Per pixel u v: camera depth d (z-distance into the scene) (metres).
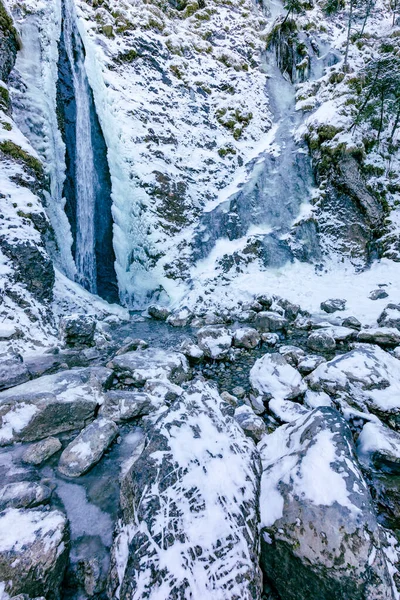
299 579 1.50
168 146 10.66
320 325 6.65
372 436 2.56
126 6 12.35
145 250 9.29
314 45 16.08
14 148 7.07
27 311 5.39
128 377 3.97
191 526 1.53
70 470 2.31
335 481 1.68
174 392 3.57
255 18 17.56
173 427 2.06
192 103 12.37
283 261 10.37
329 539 1.46
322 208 11.52
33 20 9.46
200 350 5.14
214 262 9.64
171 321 7.48
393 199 10.81
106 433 2.64
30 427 2.67
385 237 10.19
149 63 11.66
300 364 4.61
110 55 10.56
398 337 5.43
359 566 1.36
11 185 6.62
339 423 2.07
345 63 14.20
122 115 9.79
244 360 5.30
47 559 1.49
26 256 5.84
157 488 1.68
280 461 2.05
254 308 7.96
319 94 14.45
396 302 7.45
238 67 14.87
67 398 2.98
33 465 2.39
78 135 9.91
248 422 2.97
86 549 1.73
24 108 8.45
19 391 3.21
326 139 12.06
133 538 1.51
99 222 10.09
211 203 10.90
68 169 9.48
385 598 1.32
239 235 10.70
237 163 12.47
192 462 1.85
